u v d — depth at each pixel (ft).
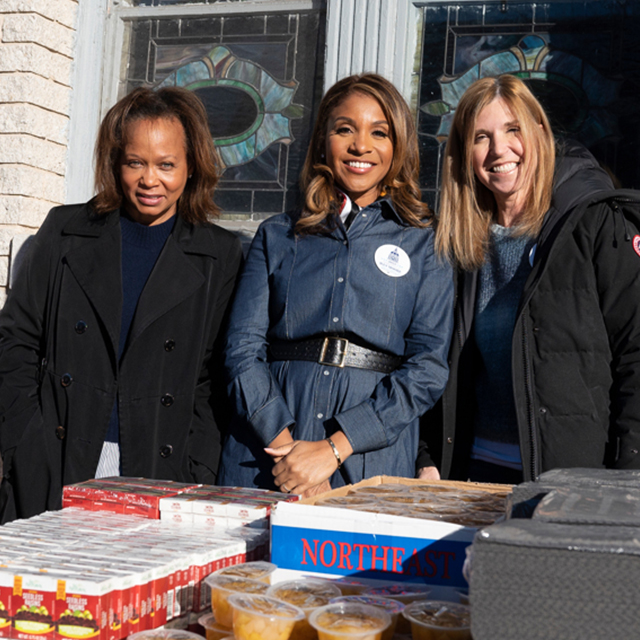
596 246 6.07
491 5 11.00
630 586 2.19
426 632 3.02
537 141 6.54
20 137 11.55
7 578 3.15
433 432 6.96
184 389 6.77
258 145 12.04
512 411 6.51
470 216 6.81
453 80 11.12
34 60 11.57
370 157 6.61
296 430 6.19
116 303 6.74
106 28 12.56
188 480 6.73
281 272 6.66
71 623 3.06
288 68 11.93
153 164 6.66
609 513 2.56
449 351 6.89
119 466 6.61
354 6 11.16
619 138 10.45
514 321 6.50
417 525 3.45
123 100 6.83
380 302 6.33
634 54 10.43
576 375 6.00
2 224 11.59
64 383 6.64
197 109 7.07
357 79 6.84
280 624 3.07
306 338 6.40
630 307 5.89
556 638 2.24
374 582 3.50
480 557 2.33
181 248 7.04
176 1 12.47
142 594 3.24
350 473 6.03
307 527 3.62
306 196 6.84
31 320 7.04
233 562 3.79
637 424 5.75
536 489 3.12
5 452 6.68
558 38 10.73
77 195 12.21
